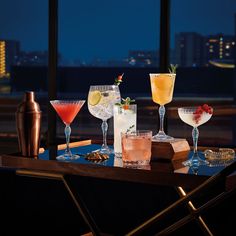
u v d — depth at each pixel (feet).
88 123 69.82
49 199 12.67
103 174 6.63
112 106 7.91
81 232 11.96
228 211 10.57
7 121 73.51
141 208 11.84
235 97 56.03
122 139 6.80
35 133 7.36
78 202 7.52
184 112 7.14
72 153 7.75
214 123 78.69
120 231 12.01
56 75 13.28
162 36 11.78
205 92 118.11
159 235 6.71
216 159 7.19
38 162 7.14
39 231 11.91
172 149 7.11
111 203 12.16
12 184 13.16
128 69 66.44
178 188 7.72
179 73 112.16
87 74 66.54
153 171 6.33
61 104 7.55
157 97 7.68
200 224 7.92
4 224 12.26
